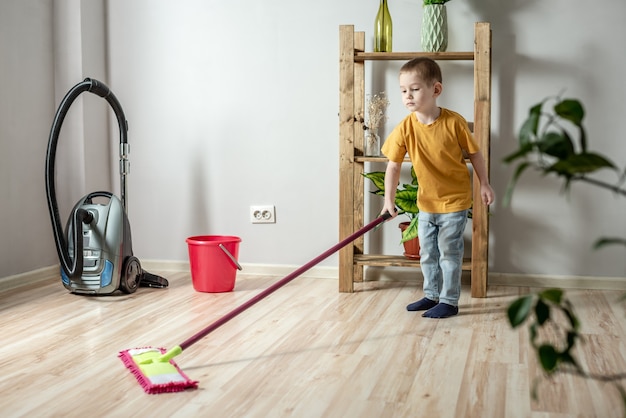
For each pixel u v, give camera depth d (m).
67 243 3.22
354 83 3.40
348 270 3.26
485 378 2.07
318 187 3.61
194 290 3.33
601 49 3.23
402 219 3.51
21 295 3.22
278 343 2.45
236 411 1.82
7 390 1.99
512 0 3.30
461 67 3.38
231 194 3.73
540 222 3.36
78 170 3.68
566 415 1.78
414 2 3.40
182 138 3.77
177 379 2.01
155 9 3.74
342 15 3.51
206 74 3.71
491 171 3.38
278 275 3.70
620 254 3.29
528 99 3.33
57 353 2.33
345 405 1.87
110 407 1.85
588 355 2.30
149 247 3.87
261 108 3.65
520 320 0.83
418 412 1.81
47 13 3.62
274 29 3.59
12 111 3.41
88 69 3.69
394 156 2.93
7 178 3.39
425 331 2.60
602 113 3.25
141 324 2.71
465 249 3.45
